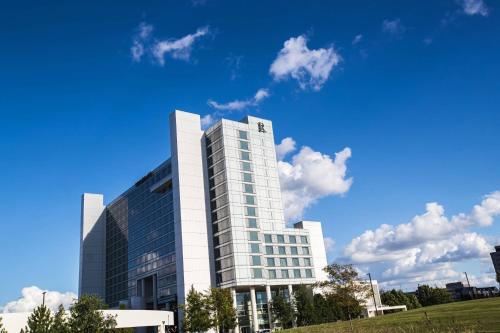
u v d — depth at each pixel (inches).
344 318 3937.0
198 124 4827.8
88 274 6063.0
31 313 2178.9
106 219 6397.6
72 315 2289.6
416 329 1647.4
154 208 5044.3
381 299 6264.8
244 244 4220.0
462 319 1844.2
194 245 4298.7
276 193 4702.3
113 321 2416.3
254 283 4116.6
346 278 3383.4
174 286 4338.1
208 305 3506.4
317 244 5251.0
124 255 5620.1
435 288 7071.9
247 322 4133.9
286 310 3907.5
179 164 4510.3
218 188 4483.3
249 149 4667.8
